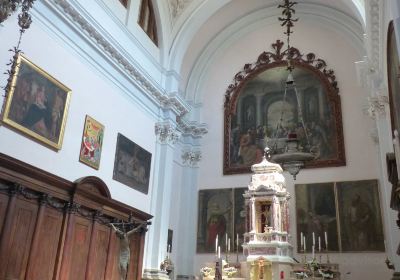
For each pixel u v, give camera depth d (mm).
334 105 16969
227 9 18531
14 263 8938
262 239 13875
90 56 12484
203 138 18750
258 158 17344
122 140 13703
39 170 9633
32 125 9883
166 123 16188
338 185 15844
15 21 9680
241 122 18312
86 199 11352
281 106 17891
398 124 8375
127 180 13750
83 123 11859
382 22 9188
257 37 19422
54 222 10305
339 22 17906
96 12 12688
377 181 15367
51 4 10859
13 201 9031
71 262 10641
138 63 14438
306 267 13055
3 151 9062
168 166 15992
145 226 14078
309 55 18141
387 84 10141
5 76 9273
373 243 14680
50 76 10664
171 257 16500
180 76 17703
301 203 16062
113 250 12492
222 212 17156
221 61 19625
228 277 13555
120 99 13891
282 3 18672
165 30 17062
